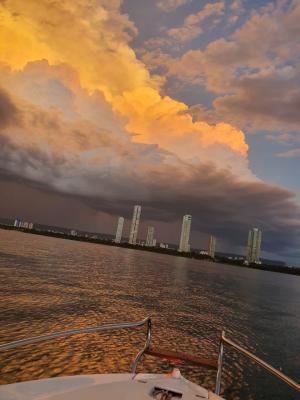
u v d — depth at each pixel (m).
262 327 50.06
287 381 5.66
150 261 193.50
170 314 49.47
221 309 61.91
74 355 26.22
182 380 5.57
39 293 50.19
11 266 76.81
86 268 99.81
